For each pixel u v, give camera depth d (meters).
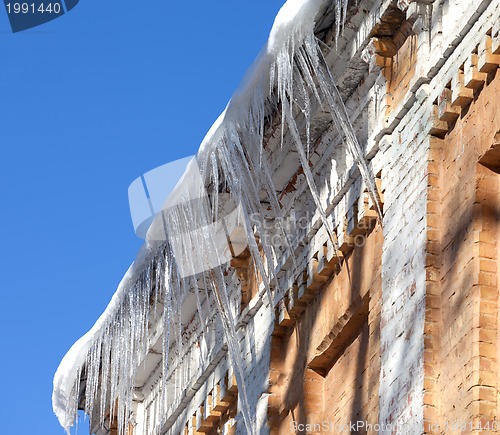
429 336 15.80
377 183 18.09
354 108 18.97
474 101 16.34
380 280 17.69
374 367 17.55
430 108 16.97
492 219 15.74
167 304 22.12
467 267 15.62
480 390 14.80
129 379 25.97
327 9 18.30
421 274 16.20
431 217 16.45
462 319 15.42
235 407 22.62
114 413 27.62
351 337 19.02
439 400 15.46
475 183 15.88
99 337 25.17
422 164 16.86
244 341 22.17
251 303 21.77
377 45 18.09
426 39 17.36
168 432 25.45
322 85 18.14
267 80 18.52
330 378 19.48
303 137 19.81
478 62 16.19
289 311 20.38
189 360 24.55
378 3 18.06
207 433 23.83
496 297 15.30
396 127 17.84
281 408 20.41
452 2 17.06
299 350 20.19
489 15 16.16
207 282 22.86
